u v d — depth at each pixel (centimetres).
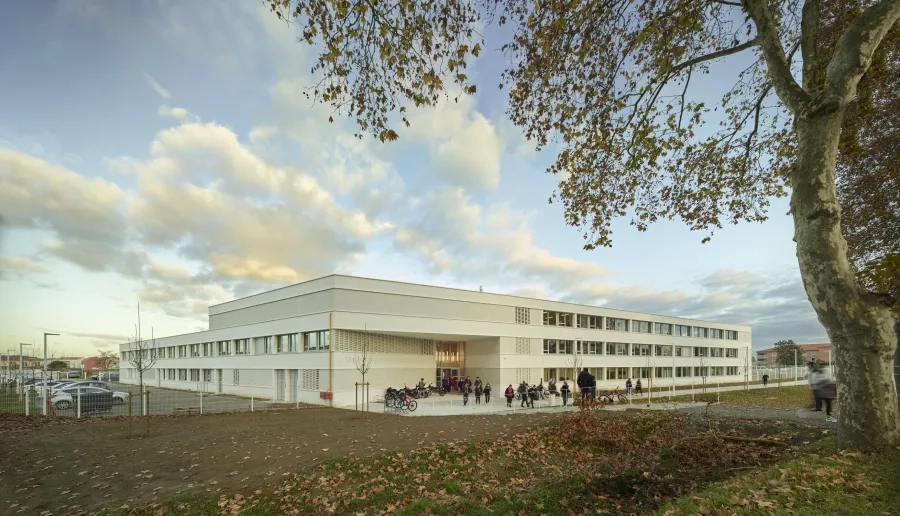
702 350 6719
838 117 782
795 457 841
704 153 1437
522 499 805
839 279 751
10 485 989
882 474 607
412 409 2552
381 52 850
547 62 1104
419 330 3434
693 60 1105
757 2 899
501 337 3984
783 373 7606
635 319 5612
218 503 838
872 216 1416
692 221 1545
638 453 1073
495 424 1598
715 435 1148
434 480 976
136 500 871
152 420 1962
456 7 879
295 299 3416
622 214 1470
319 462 1061
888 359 743
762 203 1488
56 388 3128
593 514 716
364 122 934
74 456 1210
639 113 1348
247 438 1411
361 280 3177
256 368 3825
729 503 563
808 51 886
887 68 1208
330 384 2972
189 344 5178
